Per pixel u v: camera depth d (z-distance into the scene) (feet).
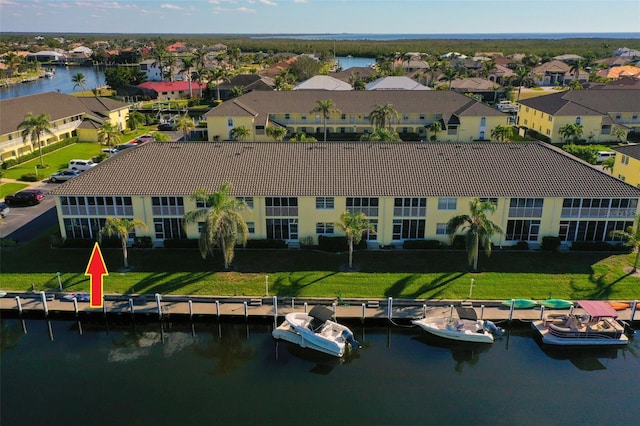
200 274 143.33
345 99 313.94
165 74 531.09
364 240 156.87
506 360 118.32
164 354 120.26
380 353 120.78
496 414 99.81
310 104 310.86
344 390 106.42
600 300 133.18
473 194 151.43
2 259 150.61
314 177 157.58
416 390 106.93
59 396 104.01
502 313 129.18
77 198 154.51
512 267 146.82
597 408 102.06
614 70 570.46
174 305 131.34
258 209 155.94
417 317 128.16
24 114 267.39
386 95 317.83
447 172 159.94
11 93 533.14
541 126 317.42
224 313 128.98
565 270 145.38
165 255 152.76
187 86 471.21
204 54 593.42
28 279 140.56
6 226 176.45
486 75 563.07
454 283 139.33
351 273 143.84
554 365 116.67
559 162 163.94
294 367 115.03
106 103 326.44
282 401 103.09
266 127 289.12
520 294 135.13
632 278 141.79
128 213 156.25
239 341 126.00
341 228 149.38
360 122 307.99
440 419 97.91
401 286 138.10
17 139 255.50
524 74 450.71
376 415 98.89
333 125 309.63
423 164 163.53
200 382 109.19
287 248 157.79
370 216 156.35
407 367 115.34
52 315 131.64
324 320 120.26
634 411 101.40
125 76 498.28
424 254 154.30
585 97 321.73
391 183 155.22
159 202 154.81
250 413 99.14
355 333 128.67
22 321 132.67
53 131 283.79
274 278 141.69
